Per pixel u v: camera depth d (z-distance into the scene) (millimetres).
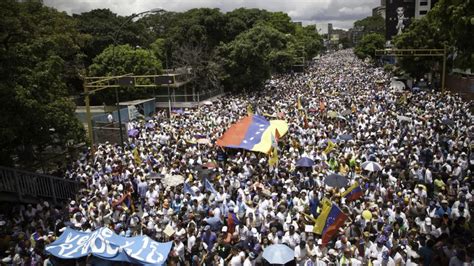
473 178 16266
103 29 63875
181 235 12766
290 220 13102
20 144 19781
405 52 53188
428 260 11055
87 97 25391
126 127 30031
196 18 63250
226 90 60812
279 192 15523
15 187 17891
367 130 25156
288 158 20391
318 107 35375
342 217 12453
